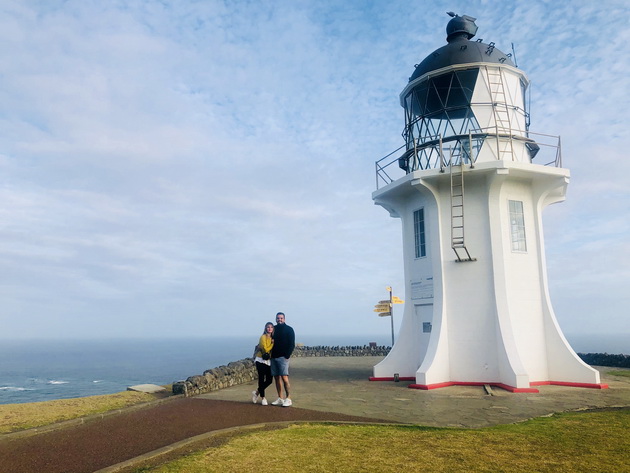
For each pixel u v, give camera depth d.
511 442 8.34
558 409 12.18
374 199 20.28
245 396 14.33
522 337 16.97
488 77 18.12
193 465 7.13
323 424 10.16
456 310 17.28
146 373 118.44
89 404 12.91
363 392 15.27
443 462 7.18
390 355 18.81
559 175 17.23
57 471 7.22
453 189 17.88
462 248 17.42
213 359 186.25
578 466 6.95
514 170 16.78
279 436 8.96
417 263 18.89
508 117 18.00
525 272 17.55
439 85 18.52
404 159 20.36
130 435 9.35
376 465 7.08
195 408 12.19
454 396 14.44
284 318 12.97
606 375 20.00
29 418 10.88
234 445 8.28
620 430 9.25
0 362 170.88
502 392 15.17
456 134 17.98
